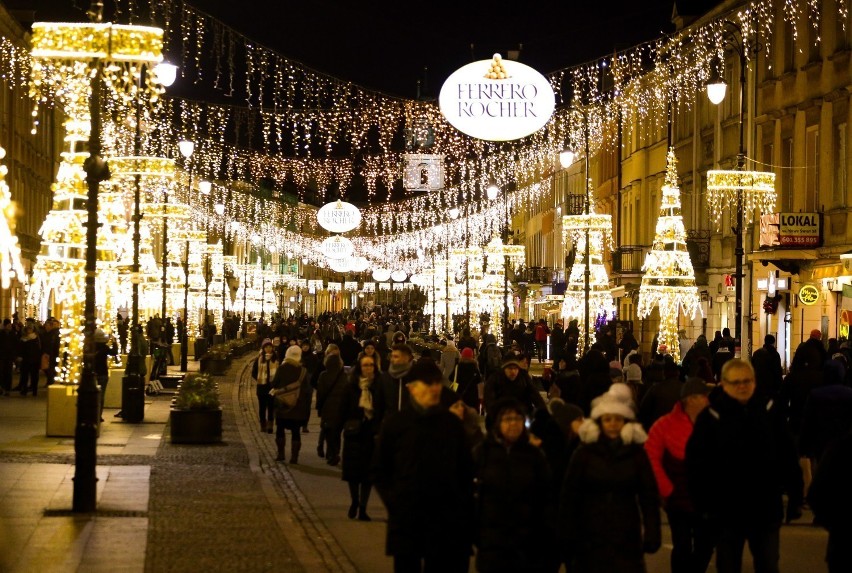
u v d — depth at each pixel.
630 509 9.44
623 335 44.62
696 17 53.62
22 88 58.31
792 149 40.94
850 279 33.84
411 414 9.63
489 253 62.09
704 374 20.94
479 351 42.88
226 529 14.49
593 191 73.81
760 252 39.03
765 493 10.13
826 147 37.97
